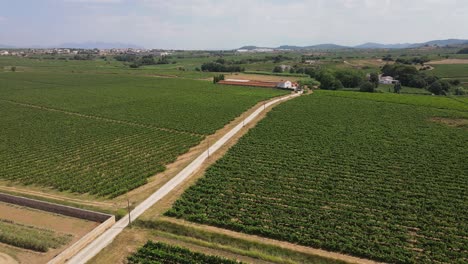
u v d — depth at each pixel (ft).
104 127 284.41
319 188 166.50
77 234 129.59
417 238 125.29
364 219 139.33
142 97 436.76
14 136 256.73
